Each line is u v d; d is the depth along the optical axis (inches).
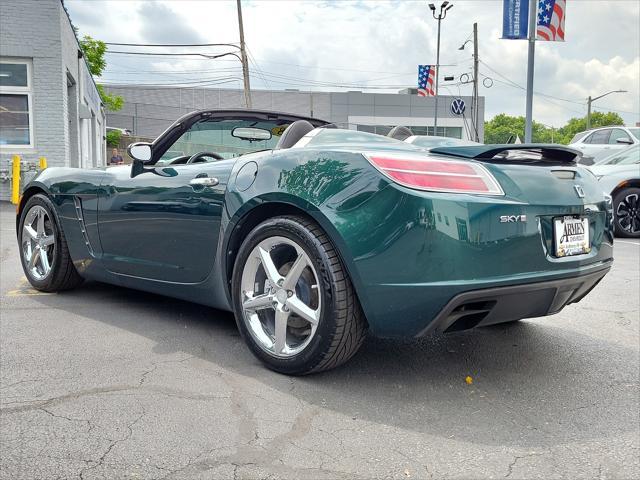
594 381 106.9
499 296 93.0
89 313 146.4
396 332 95.2
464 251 89.6
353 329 97.7
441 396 98.5
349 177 95.5
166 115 1915.6
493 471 75.0
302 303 101.7
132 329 133.0
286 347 104.9
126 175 141.9
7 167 500.7
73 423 86.0
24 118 502.6
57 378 103.1
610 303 166.9
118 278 147.0
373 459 77.5
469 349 123.2
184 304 156.3
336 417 89.6
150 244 133.6
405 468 75.4
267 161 109.0
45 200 163.5
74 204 154.8
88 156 839.1
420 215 88.7
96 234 149.3
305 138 112.9
